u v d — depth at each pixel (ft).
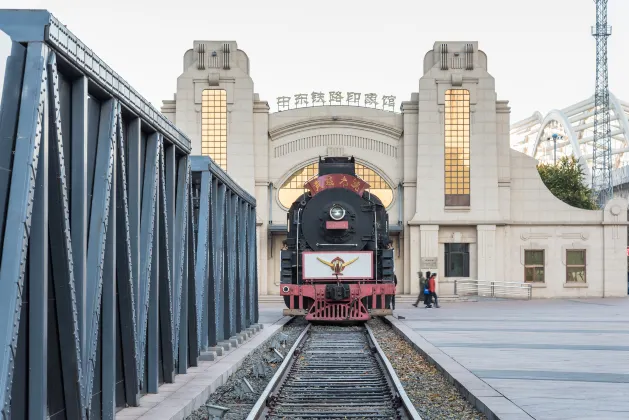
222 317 59.41
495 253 142.41
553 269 143.95
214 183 54.03
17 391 21.77
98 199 27.12
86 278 25.85
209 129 142.41
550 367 47.19
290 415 35.27
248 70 144.66
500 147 144.66
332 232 86.28
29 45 21.75
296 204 92.48
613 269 144.05
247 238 77.15
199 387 39.37
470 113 143.64
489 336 68.64
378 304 86.12
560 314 100.58
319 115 145.28
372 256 85.97
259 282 142.51
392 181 145.18
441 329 76.59
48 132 22.63
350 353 60.49
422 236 142.41
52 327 24.32
